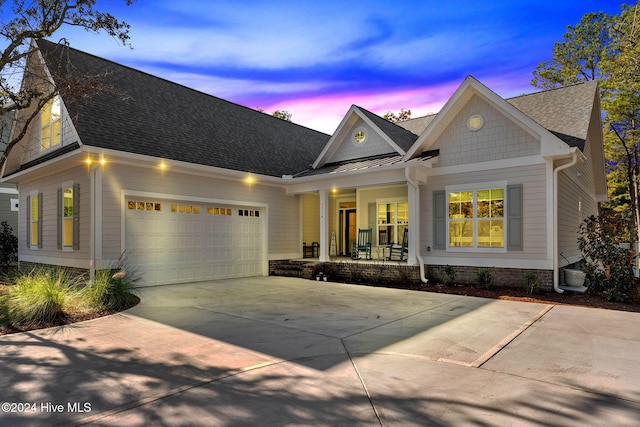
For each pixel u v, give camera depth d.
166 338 5.78
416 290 10.55
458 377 4.29
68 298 7.30
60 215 11.32
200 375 4.30
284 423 3.24
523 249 10.29
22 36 9.16
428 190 12.04
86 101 10.84
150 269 10.91
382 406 3.57
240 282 12.12
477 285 10.76
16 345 5.39
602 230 9.77
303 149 17.70
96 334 5.98
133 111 11.95
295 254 15.31
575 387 4.02
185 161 11.22
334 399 3.71
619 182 26.11
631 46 19.36
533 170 10.20
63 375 4.28
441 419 3.33
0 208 17.16
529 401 3.70
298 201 15.53
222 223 12.88
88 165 9.75
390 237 14.42
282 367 4.57
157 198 11.03
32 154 13.45
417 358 4.93
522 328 6.43
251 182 13.63
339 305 8.41
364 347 5.39
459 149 11.47
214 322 6.82
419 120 17.50
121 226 10.19
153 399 3.68
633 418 3.36
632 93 19.30
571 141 10.38
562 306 8.30
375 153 14.33
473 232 11.16
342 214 17.36
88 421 3.26
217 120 15.09
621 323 6.77
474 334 6.07
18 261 14.50
